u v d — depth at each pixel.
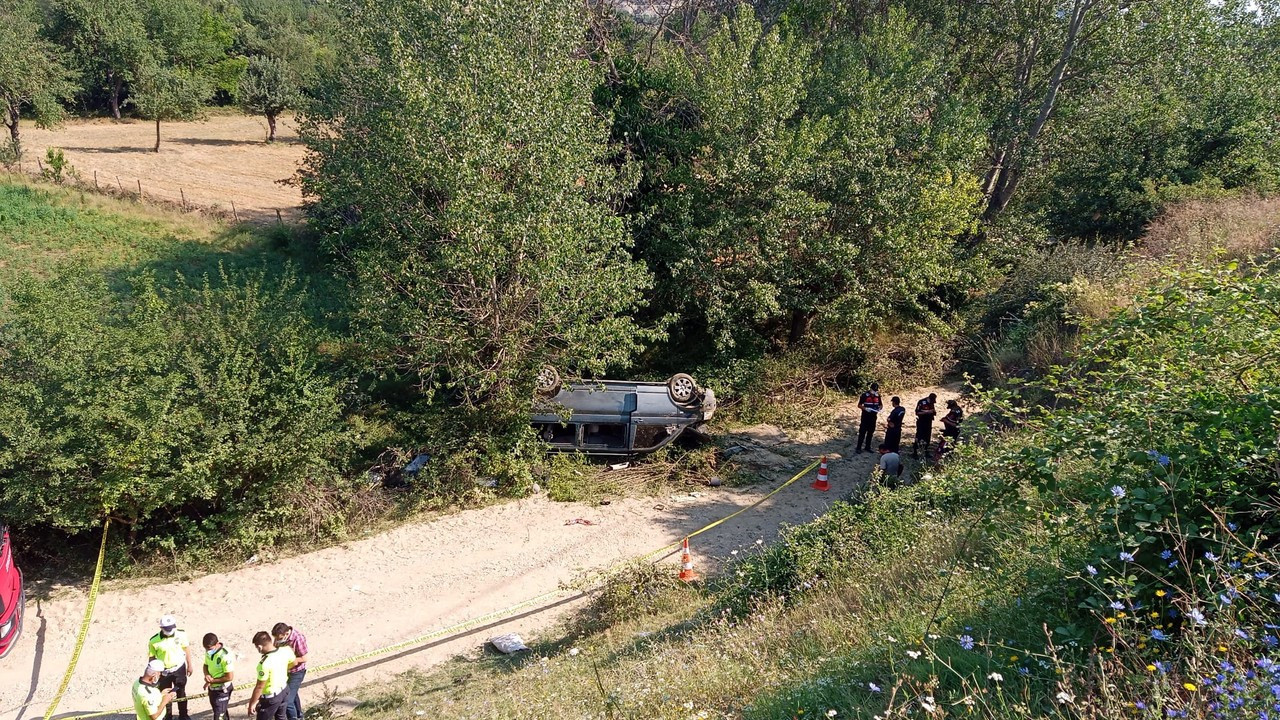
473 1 15.91
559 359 15.23
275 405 12.87
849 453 16.53
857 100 19.56
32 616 11.03
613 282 14.88
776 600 8.49
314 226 26.06
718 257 19.19
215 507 12.99
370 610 11.23
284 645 8.30
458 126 14.40
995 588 5.58
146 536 12.68
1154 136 23.08
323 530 13.20
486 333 15.23
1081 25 23.64
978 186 19.22
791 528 10.57
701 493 14.94
